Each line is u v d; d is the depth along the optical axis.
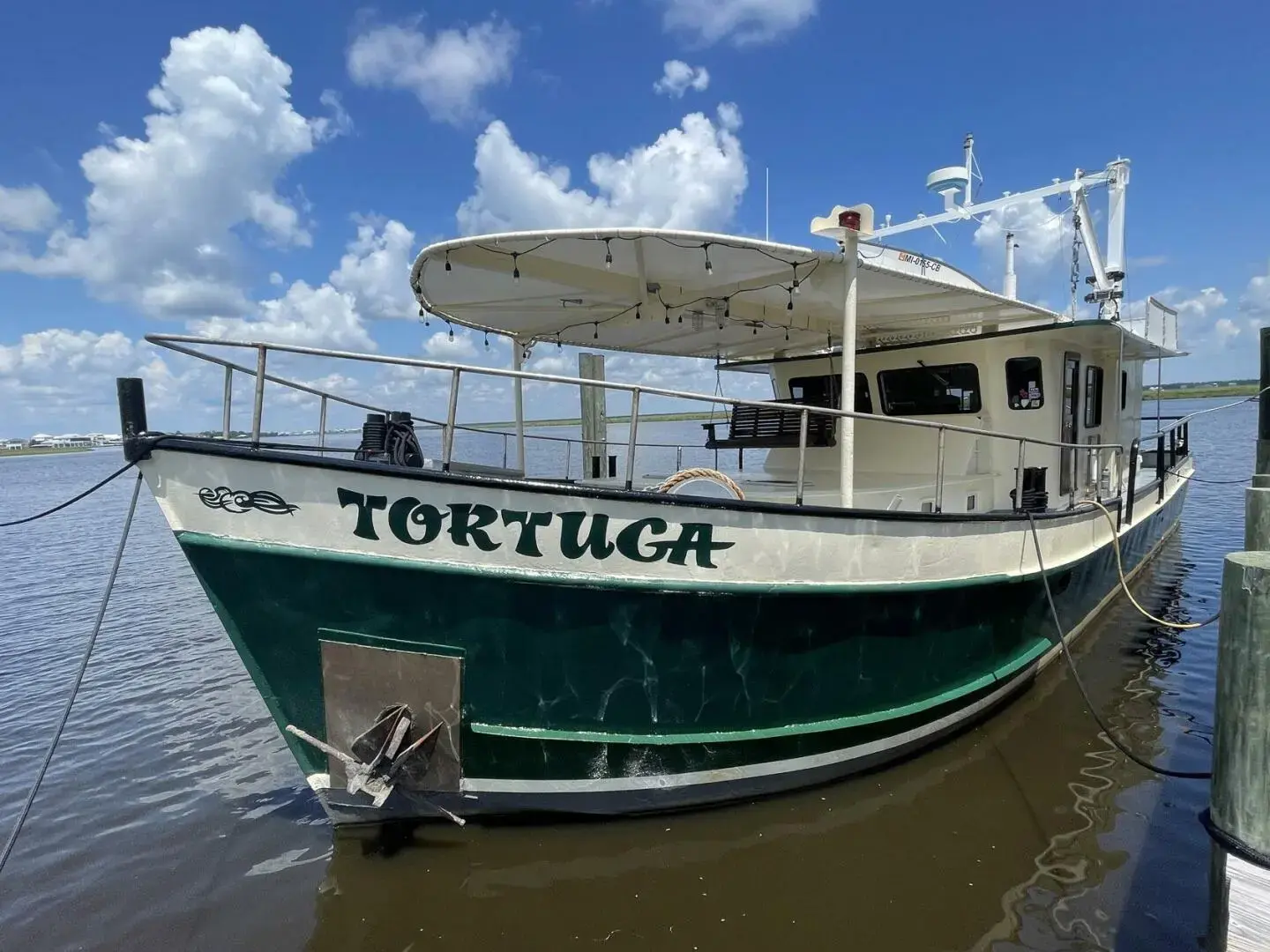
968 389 7.97
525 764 4.71
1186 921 4.13
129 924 4.36
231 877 4.77
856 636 5.30
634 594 4.56
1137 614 10.38
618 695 4.72
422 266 5.54
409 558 4.34
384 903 4.41
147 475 4.34
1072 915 4.20
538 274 5.75
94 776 6.42
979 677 6.36
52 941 4.24
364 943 4.11
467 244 4.96
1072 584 7.82
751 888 4.46
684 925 4.16
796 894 4.40
